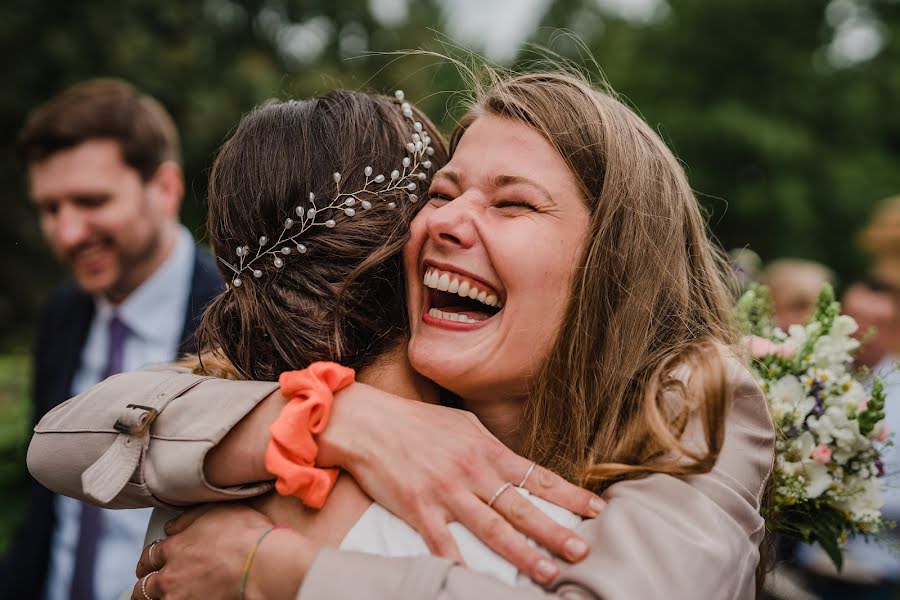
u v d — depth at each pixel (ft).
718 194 53.93
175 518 4.29
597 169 4.34
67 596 8.18
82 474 4.03
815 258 52.08
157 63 33.83
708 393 3.80
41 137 8.20
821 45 57.31
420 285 4.47
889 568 9.12
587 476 4.03
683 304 4.63
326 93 4.83
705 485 3.80
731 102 54.44
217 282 8.84
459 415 4.10
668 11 60.23
